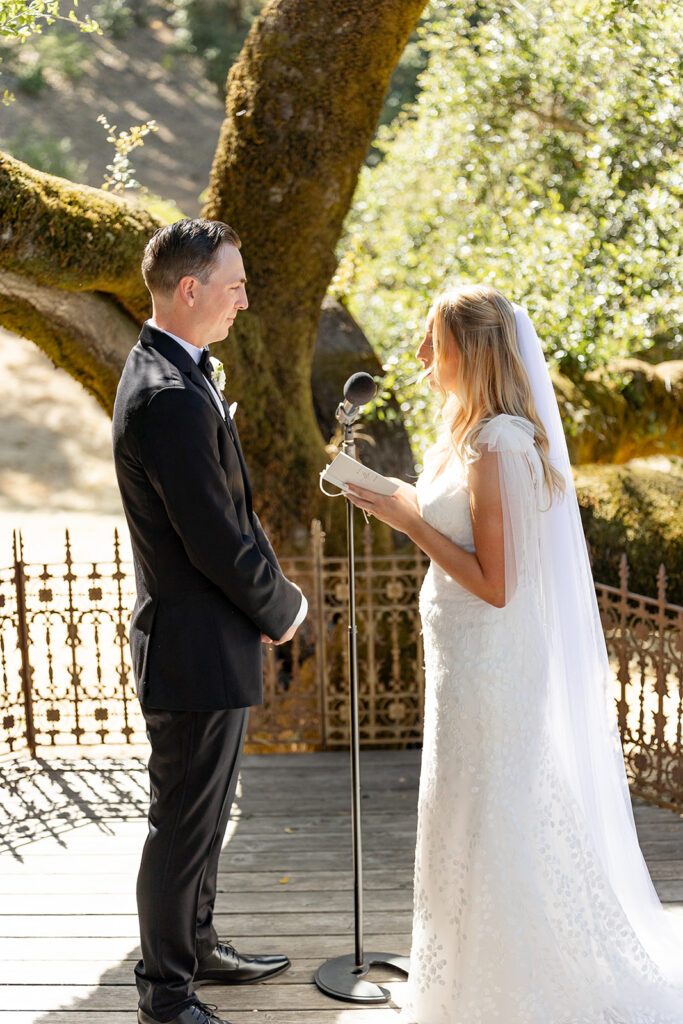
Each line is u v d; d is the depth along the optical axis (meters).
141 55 23.70
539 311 6.56
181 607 2.47
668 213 6.18
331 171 5.31
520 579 2.57
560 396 7.19
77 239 4.38
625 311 6.75
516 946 2.57
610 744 2.82
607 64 6.32
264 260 5.50
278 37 5.18
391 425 6.94
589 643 2.76
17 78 20.66
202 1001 2.89
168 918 2.56
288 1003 2.88
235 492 2.57
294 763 4.77
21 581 4.62
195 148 21.14
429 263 7.73
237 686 2.49
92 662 7.18
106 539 9.86
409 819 4.14
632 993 2.65
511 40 6.92
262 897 3.52
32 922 3.35
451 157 8.15
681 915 3.29
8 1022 2.84
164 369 2.42
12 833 3.99
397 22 5.02
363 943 3.20
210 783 2.54
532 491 2.53
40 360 13.43
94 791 4.36
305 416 5.87
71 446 12.04
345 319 7.13
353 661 2.86
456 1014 2.62
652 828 4.02
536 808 2.59
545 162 7.79
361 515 5.86
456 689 2.61
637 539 6.76
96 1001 2.93
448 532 2.61
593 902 2.64
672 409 7.62
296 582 5.09
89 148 19.98
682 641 4.13
